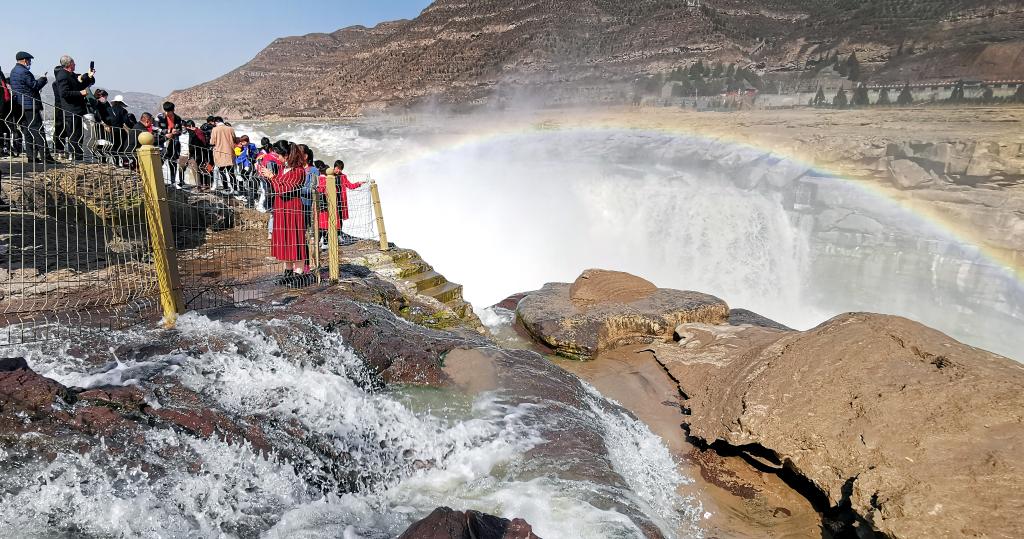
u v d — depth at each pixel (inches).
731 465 213.0
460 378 231.5
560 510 161.6
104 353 185.6
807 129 1806.1
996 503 134.7
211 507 140.9
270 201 447.5
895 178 1165.1
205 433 155.9
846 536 170.6
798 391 198.5
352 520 150.9
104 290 257.0
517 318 374.0
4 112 362.6
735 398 216.4
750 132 1814.7
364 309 254.2
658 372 295.7
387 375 225.1
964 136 1203.2
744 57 7140.8
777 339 238.5
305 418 180.4
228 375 184.9
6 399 137.8
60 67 412.2
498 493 169.9
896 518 144.6
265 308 246.4
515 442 195.2
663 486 198.5
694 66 6668.3
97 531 126.3
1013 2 4500.5
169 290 215.2
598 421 223.9
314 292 291.9
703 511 186.7
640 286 374.3
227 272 335.9
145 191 207.8
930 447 156.1
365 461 177.0
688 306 342.0
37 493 128.2
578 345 319.3
